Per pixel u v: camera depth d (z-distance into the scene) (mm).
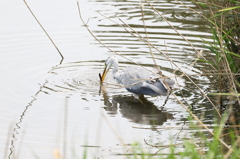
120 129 10953
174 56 16188
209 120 11391
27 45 17297
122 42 17672
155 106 12516
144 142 10219
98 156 9523
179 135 10562
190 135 10516
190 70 14938
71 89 13664
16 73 14711
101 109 12211
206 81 14148
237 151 7590
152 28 18938
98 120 11477
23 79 14258
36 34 18375
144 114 11930
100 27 19172
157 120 11508
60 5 21859
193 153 7793
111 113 11953
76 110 12078
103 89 13805
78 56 16531
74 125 11148
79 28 19094
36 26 19141
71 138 10438
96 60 16250
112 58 14195
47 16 20297
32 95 13031
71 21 19797
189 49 16750
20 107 12164
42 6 21641
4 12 20578
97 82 14398
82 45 17516
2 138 10406
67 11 20984
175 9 21406
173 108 12320
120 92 13641
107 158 9422
